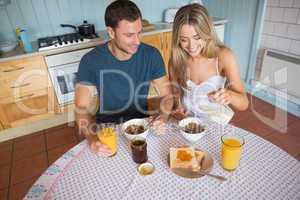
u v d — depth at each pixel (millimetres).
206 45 1305
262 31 2701
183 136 1049
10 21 2510
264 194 772
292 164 876
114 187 840
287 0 2350
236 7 2861
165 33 2711
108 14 1199
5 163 2086
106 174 897
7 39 2561
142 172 891
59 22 2707
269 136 2139
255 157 923
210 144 1015
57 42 2336
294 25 2373
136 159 930
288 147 1989
